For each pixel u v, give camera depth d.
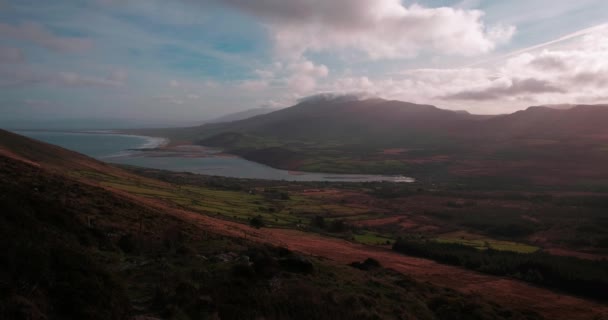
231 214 101.38
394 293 33.53
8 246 14.70
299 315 21.25
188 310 17.59
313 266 33.53
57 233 24.61
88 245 27.16
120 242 31.39
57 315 13.23
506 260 78.38
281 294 22.66
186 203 99.75
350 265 52.56
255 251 34.88
